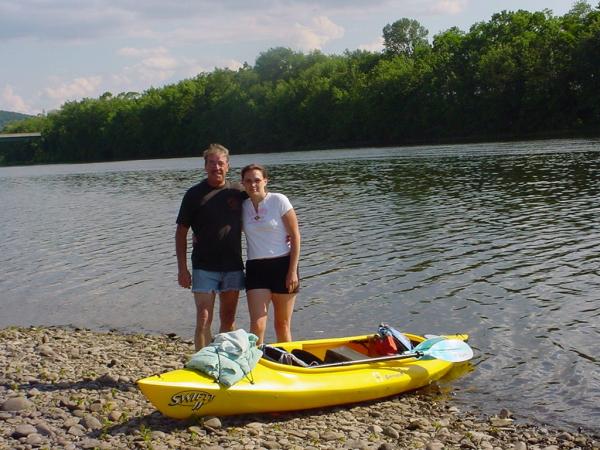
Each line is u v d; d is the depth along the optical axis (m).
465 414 7.87
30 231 26.44
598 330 10.36
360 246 17.89
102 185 50.75
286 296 8.12
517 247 16.27
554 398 8.21
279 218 7.94
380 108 89.31
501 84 75.50
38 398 7.86
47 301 15.14
